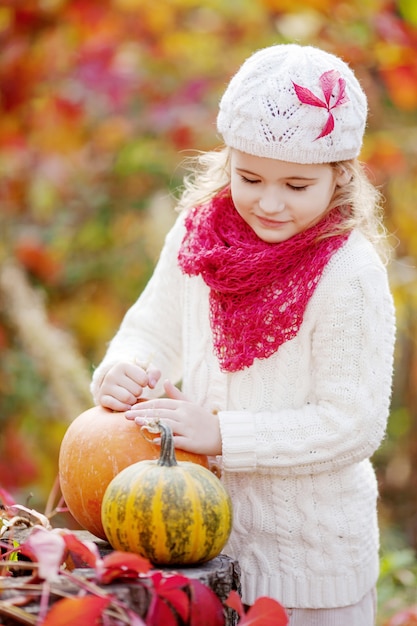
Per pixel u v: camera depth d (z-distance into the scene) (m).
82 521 2.30
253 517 2.44
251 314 2.39
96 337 5.19
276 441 2.33
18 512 2.58
